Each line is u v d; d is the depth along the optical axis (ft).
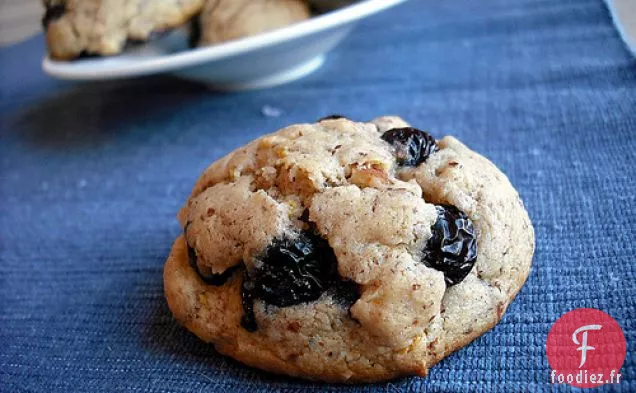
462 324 0.52
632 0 0.98
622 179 0.65
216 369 0.55
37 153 0.94
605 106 0.75
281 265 0.51
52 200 0.82
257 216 0.53
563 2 1.00
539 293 0.56
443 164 0.55
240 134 0.86
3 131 1.03
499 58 0.90
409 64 0.95
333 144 0.56
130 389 0.55
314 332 0.51
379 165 0.54
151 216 0.75
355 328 0.51
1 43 1.50
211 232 0.54
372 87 0.90
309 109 0.88
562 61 0.85
